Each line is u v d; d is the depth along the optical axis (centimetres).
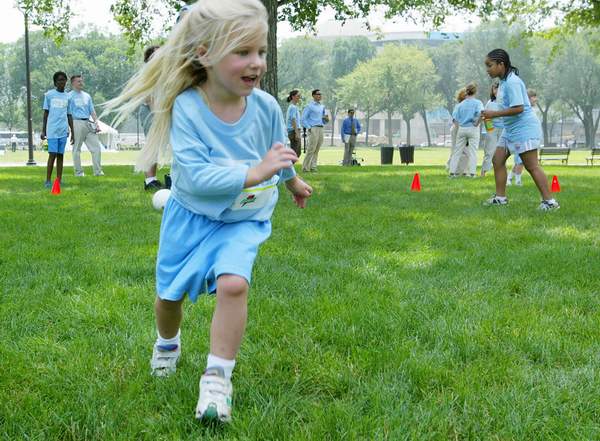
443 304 388
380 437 228
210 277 247
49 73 7906
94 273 454
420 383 277
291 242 578
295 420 244
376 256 524
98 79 7988
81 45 8438
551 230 657
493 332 338
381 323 349
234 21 232
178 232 254
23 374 284
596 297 409
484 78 8025
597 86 7619
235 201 246
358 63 8431
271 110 263
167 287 258
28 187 1083
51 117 1080
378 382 275
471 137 1405
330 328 338
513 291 430
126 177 1296
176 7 1892
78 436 236
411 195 980
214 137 247
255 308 372
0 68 8900
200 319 357
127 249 542
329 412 246
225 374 240
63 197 915
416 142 11619
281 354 306
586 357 306
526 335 332
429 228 666
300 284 428
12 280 436
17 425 239
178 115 246
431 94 8312
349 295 404
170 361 287
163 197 420
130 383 271
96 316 359
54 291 410
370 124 11656
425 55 8056
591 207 844
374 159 3725
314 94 1688
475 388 271
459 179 1330
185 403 256
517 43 2378
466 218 737
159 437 233
